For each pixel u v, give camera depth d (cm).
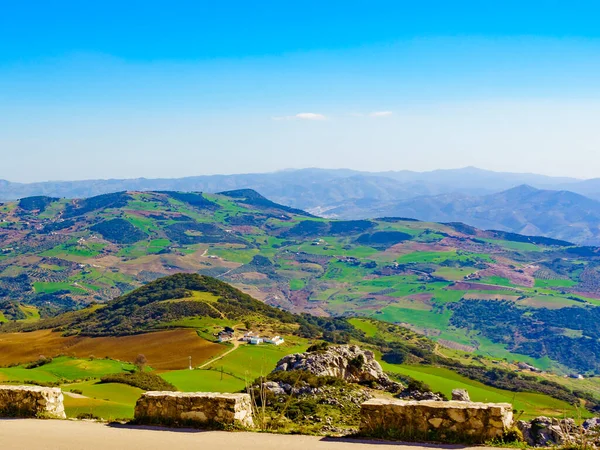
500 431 1260
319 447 1238
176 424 1465
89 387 6800
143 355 11544
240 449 1230
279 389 4084
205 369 9719
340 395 4038
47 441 1323
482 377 11231
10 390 1664
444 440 1271
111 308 18038
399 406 1331
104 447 1264
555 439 2009
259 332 14250
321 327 17775
